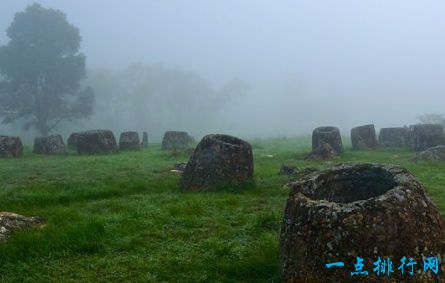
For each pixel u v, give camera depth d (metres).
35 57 55.84
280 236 5.37
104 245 6.92
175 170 15.66
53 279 5.85
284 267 5.05
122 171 15.42
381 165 5.84
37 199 10.31
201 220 8.33
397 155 20.88
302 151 23.56
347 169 5.98
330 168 6.11
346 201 6.00
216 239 7.16
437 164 16.61
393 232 4.54
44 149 24.11
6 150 21.61
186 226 8.05
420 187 5.17
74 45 61.62
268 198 10.41
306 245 4.79
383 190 5.71
